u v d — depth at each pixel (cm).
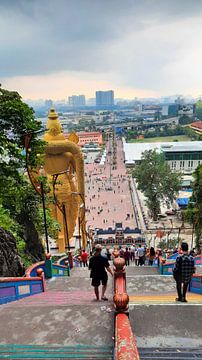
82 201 4106
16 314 935
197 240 3941
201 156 11981
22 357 711
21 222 2573
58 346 756
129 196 9725
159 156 8350
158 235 5472
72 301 1091
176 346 772
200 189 3859
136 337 822
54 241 4494
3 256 1567
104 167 14425
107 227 7112
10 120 2019
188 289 1409
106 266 1105
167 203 7381
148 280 1583
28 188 2552
